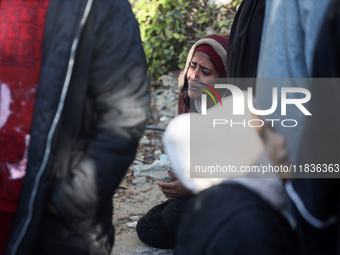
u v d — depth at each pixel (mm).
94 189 1656
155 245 2607
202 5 4676
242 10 2062
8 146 1758
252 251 1188
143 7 4535
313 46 1533
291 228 1337
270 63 1672
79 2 1611
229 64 2141
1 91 1740
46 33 1675
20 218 1686
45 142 1630
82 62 1654
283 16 1650
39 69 1710
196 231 1304
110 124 1677
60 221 1728
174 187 2367
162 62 4695
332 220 1351
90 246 1768
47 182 1644
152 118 4281
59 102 1621
